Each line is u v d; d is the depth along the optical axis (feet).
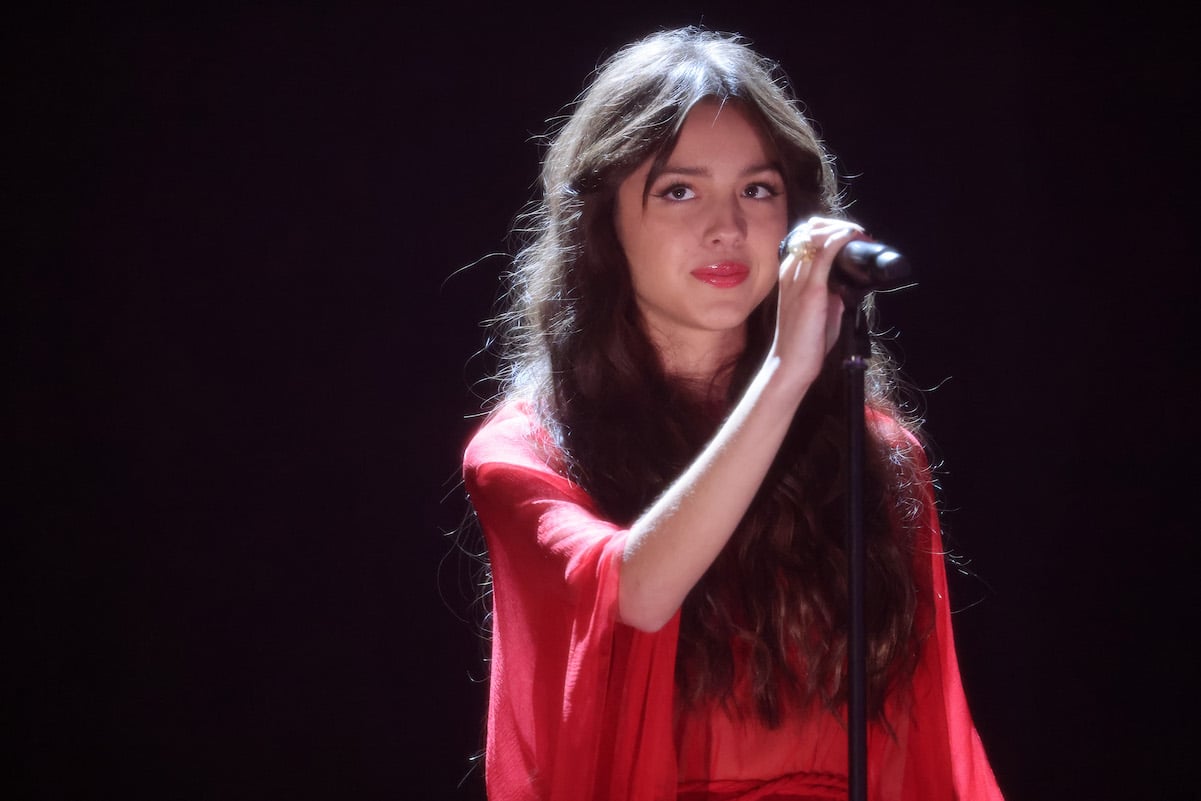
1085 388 42.11
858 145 41.88
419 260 41.86
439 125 41.63
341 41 41.57
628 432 19.36
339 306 41.98
